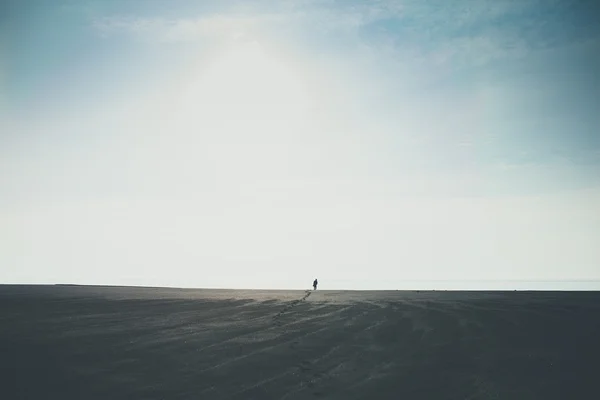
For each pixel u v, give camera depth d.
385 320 11.57
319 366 7.26
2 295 18.69
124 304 15.09
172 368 7.10
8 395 5.80
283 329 10.34
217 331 10.06
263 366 7.25
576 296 17.48
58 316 12.09
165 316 12.33
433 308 13.70
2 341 8.77
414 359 7.68
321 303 16.00
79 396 5.80
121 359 7.58
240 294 21.36
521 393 6.02
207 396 5.88
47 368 6.97
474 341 8.98
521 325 10.52
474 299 16.47
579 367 7.13
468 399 5.80
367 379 6.60
